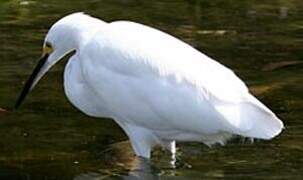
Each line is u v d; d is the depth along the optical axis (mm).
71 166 10938
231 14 17578
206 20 17125
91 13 17531
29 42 15562
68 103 12984
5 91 13312
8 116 12484
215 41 15820
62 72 14234
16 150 11383
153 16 17359
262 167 10844
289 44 15664
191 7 18094
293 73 14219
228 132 10578
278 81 13844
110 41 11047
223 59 14852
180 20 17109
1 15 17359
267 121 10391
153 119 10938
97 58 11117
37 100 13078
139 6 18109
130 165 11031
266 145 11516
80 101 11734
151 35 11055
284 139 11672
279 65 14578
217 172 10742
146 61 10820
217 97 10477
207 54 15086
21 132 11953
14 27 16531
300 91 13375
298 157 11117
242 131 10391
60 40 11578
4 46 15336
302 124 12117
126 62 10906
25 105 12875
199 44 15609
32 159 11109
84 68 11297
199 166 10969
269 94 13258
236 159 11133
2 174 10672
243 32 16375
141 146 11273
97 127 12203
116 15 17406
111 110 11336
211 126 10578
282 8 17969
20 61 14539
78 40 11414
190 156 11297
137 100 10906
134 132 11273
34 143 11602
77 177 10609
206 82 10578
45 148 11453
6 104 12859
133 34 11039
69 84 11703
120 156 11273
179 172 10812
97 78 11133
